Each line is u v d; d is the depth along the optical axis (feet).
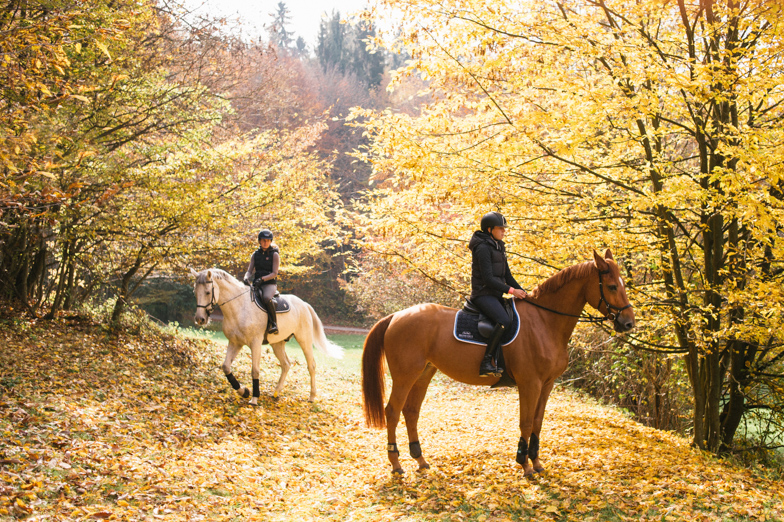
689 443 27.09
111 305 45.70
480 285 18.78
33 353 29.01
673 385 37.29
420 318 19.49
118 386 25.63
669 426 38.75
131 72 35.42
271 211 43.04
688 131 24.11
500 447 24.07
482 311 18.72
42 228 36.27
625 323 18.07
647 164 22.76
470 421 32.04
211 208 38.09
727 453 26.50
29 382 22.75
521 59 23.04
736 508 14.57
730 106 23.56
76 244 39.52
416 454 20.26
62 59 15.96
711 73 18.69
